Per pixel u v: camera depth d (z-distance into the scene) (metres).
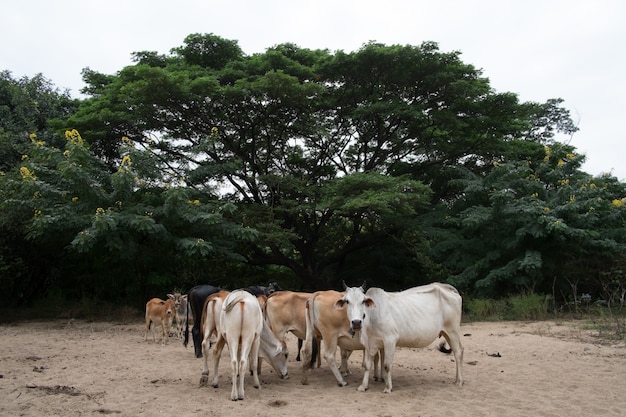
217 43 21.77
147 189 18.03
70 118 18.81
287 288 24.55
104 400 7.10
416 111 19.48
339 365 10.02
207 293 10.33
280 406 6.94
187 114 19.55
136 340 13.06
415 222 20.14
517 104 21.45
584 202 18.03
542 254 18.56
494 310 17.48
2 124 23.14
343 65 20.12
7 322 16.95
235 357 7.30
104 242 16.56
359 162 23.31
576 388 7.89
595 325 14.53
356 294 7.54
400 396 7.48
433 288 8.39
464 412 6.64
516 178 19.59
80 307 18.61
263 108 19.61
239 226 17.34
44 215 15.48
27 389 7.55
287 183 19.69
